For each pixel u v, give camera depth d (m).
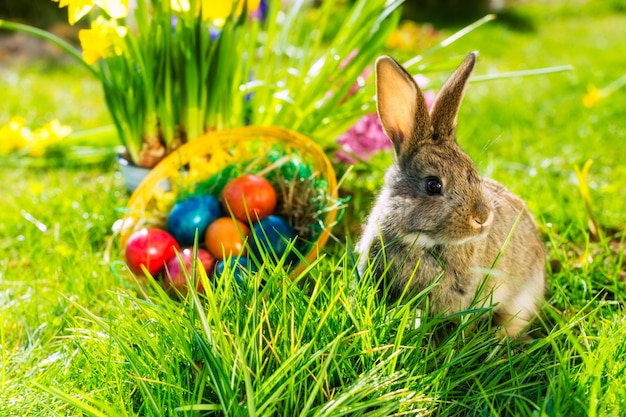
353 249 0.85
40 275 0.87
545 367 0.67
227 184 0.88
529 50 2.39
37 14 2.72
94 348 0.69
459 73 0.72
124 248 0.86
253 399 0.60
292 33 1.20
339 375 0.64
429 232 0.70
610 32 2.86
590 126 1.32
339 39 1.05
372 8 1.00
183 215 0.85
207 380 0.65
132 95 0.98
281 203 0.89
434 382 0.64
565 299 0.76
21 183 1.15
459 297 0.73
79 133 1.23
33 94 1.72
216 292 0.68
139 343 0.67
